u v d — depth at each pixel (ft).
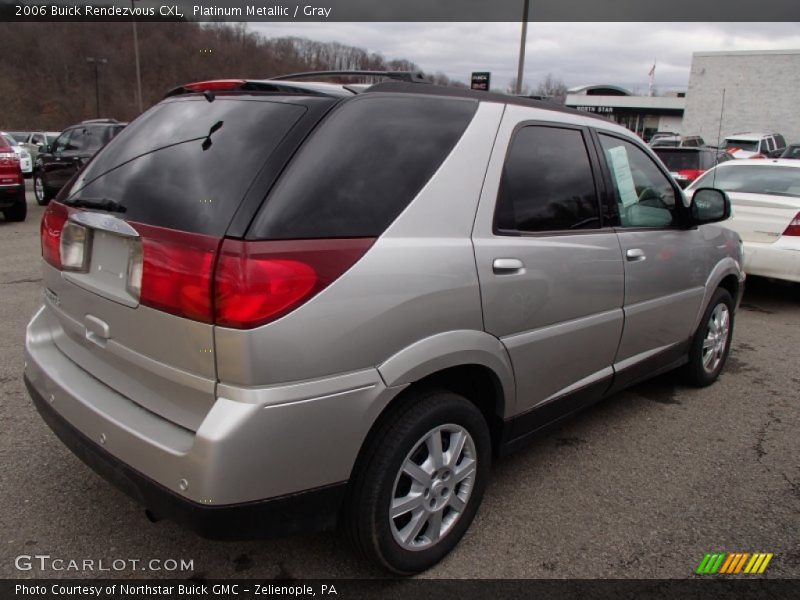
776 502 10.26
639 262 11.27
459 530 8.61
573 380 10.37
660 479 10.87
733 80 104.63
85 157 45.83
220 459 6.20
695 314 13.78
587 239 10.03
